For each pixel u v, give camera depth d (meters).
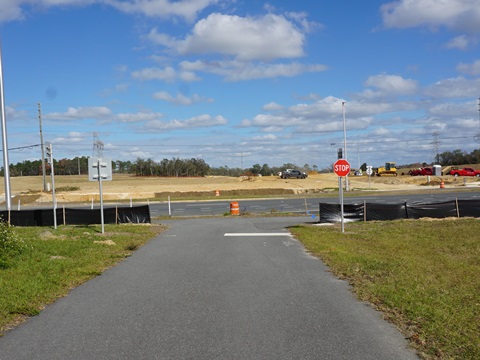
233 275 9.98
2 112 22.78
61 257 11.90
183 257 12.66
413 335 5.81
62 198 55.25
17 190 69.31
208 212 34.69
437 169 88.06
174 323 6.40
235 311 7.02
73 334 5.95
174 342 5.60
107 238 16.59
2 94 22.73
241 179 84.19
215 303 7.52
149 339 5.72
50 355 5.21
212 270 10.62
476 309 6.93
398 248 13.97
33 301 7.48
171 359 5.04
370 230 18.95
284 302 7.58
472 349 5.24
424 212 23.41
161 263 11.66
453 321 6.30
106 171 18.80
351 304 7.44
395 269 10.26
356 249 13.84
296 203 41.69
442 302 7.30
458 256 12.41
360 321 6.47
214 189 62.31
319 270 10.58
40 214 24.47
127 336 5.85
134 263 11.66
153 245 15.39
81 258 11.84
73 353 5.26
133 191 60.88
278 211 33.47
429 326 6.10
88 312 7.02
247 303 7.51
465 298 7.62
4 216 24.23
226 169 142.25
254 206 39.34
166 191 60.41
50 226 23.62
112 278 9.69
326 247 14.13
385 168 95.31
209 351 5.28
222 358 5.05
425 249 13.73
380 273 9.88
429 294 7.87
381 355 5.15
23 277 9.09
